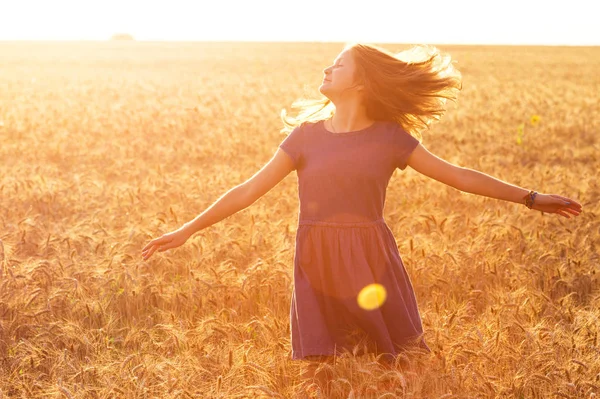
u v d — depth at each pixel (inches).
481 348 144.9
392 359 136.9
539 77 1601.9
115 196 306.5
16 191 321.1
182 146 513.7
